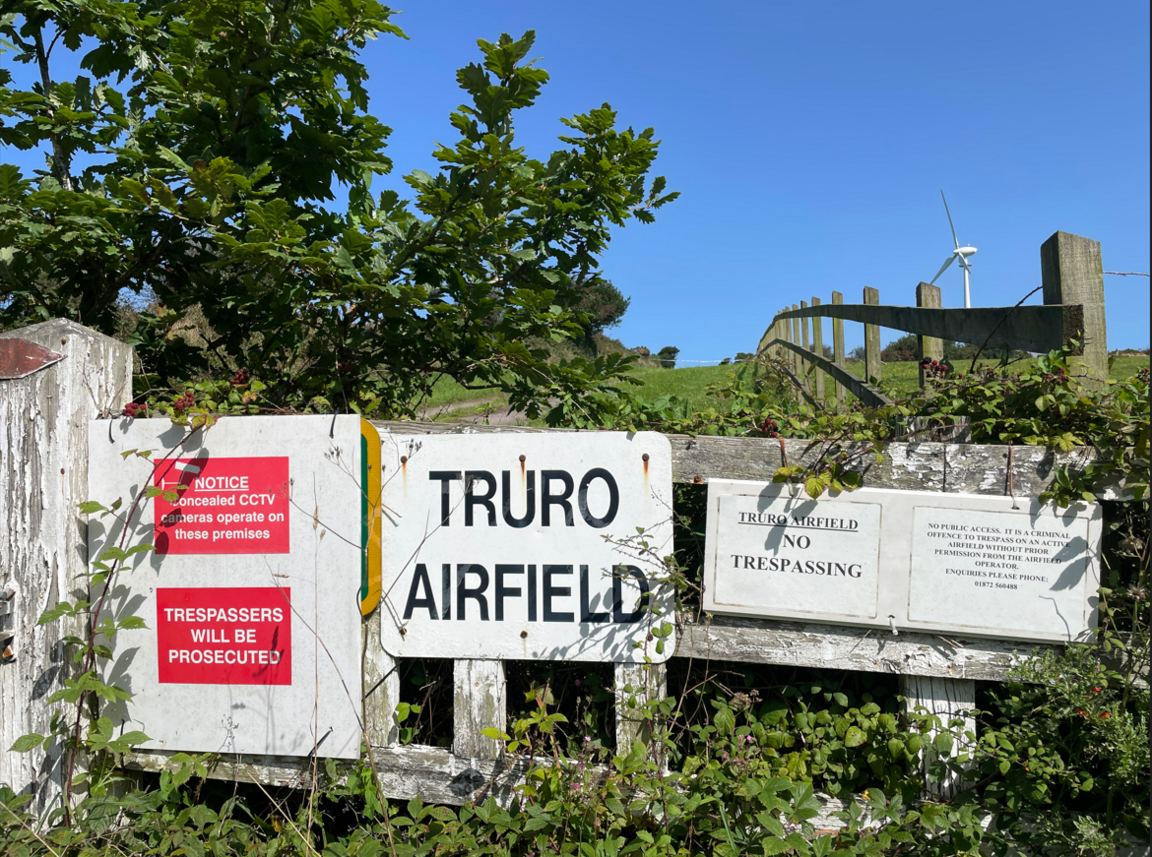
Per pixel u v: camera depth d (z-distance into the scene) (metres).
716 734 2.58
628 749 2.54
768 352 16.86
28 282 3.89
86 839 2.34
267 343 4.07
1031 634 2.42
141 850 2.32
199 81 3.69
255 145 3.79
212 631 2.68
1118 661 2.38
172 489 2.70
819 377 9.86
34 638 2.60
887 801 2.34
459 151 3.43
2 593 2.53
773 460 2.59
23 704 2.58
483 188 3.53
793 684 2.71
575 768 2.34
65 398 2.67
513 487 2.66
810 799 2.07
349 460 2.62
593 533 2.62
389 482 2.73
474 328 3.89
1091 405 2.47
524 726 2.43
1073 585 2.41
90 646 2.56
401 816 2.60
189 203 3.23
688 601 2.64
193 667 2.68
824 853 2.06
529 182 3.58
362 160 4.16
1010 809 2.26
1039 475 2.46
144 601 2.71
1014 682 2.39
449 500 2.69
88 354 2.76
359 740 2.61
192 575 2.69
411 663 2.88
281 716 2.64
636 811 2.36
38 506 2.61
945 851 2.22
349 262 3.37
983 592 2.45
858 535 2.50
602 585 2.61
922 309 4.53
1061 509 2.42
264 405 3.09
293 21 3.70
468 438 2.69
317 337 3.96
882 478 2.54
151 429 2.72
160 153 3.22
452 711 2.89
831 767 2.42
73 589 2.67
